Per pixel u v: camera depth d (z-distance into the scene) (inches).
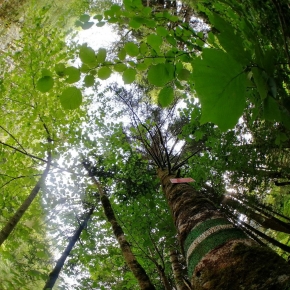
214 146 196.9
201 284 57.8
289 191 243.4
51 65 259.1
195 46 80.7
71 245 258.2
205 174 223.1
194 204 93.6
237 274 52.1
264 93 27.7
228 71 25.6
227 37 27.3
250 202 207.5
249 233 207.2
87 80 57.0
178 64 67.2
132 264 161.3
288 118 33.9
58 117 257.0
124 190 294.0
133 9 73.6
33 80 245.0
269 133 133.3
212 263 59.8
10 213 245.8
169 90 59.8
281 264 49.1
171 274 337.4
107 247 287.9
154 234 275.1
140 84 348.2
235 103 25.7
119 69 60.5
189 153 263.3
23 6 418.3
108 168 310.5
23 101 248.2
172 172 177.6
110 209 229.6
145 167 297.9
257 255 54.0
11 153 252.4
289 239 299.6
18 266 165.9
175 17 83.7
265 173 180.2
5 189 245.1
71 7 476.4
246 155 175.5
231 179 204.8
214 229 70.3
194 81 26.0
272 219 207.5
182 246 80.7
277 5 35.1
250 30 43.5
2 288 156.0
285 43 34.0
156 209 275.4
